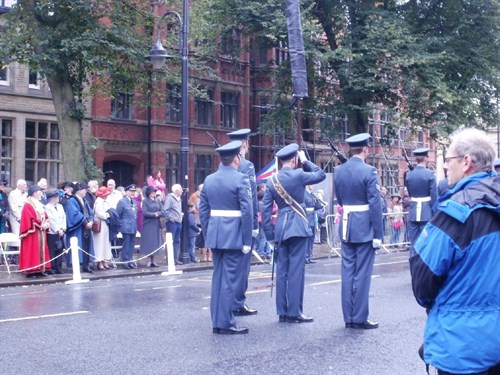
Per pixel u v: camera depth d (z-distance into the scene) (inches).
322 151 1621.6
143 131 1346.0
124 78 965.8
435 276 152.2
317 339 332.2
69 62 853.2
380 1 1206.9
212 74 1133.7
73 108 885.8
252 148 1557.6
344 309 362.6
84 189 701.9
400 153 1881.2
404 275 616.1
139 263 789.2
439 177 1494.8
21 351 310.8
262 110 1571.1
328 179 1035.9
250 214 343.3
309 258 800.3
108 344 323.6
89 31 864.3
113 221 731.4
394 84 1109.7
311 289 516.7
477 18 1214.3
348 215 362.9
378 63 1130.0
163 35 1056.2
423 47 1136.8
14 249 770.8
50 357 298.7
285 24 1101.7
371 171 358.6
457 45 1212.5
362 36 1157.7
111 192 761.0
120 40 886.4
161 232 799.7
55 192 681.6
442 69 1201.4
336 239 957.2
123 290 540.1
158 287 558.9
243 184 344.8
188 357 296.4
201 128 1437.0
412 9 1242.6
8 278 635.5
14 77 1136.2
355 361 288.0
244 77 1531.7
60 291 543.2
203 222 354.3
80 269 692.7
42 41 826.8
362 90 1130.7
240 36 1232.8
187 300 470.9
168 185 1376.7
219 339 333.7
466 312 152.0
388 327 361.7
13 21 861.8
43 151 1182.3
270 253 853.2
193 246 819.4
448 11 1222.3
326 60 1080.8
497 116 1269.7
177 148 1391.5
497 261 151.9
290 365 281.6
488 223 151.3
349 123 1234.0
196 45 1261.1
